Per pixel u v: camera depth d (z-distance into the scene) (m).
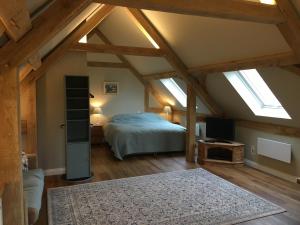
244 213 3.18
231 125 5.37
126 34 6.20
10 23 1.41
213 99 5.87
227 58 4.26
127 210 3.25
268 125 4.89
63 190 3.92
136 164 5.41
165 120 7.69
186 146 5.80
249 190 3.96
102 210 3.25
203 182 4.27
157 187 4.04
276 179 4.52
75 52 4.68
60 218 3.04
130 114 7.73
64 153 4.80
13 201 1.92
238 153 5.29
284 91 3.93
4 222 1.90
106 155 6.17
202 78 5.50
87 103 4.56
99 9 4.64
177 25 4.38
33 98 4.47
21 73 3.75
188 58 5.13
